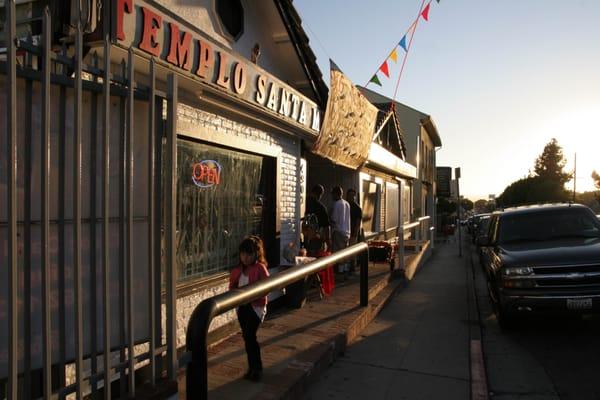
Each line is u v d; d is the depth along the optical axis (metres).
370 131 10.38
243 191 6.51
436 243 29.09
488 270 8.80
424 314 8.53
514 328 7.67
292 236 7.85
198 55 4.61
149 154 3.18
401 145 18.25
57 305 2.85
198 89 4.87
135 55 3.89
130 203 3.02
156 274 3.36
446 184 44.78
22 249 2.69
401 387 5.15
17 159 2.64
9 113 2.39
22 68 2.60
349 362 5.88
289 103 6.72
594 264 6.98
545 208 8.96
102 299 2.99
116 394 3.68
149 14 3.94
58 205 2.84
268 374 4.80
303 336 6.09
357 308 7.65
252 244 4.75
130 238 3.03
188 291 5.11
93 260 2.98
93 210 2.97
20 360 2.68
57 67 3.40
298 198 8.00
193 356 3.18
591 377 5.62
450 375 5.51
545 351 6.66
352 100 8.78
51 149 2.81
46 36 2.54
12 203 2.39
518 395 5.17
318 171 11.87
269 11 6.78
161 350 3.35
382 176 14.81
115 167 3.15
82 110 2.95
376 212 14.31
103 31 3.57
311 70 7.85
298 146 7.98
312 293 8.71
